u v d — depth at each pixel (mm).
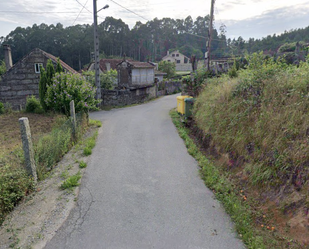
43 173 5797
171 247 3623
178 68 65312
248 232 3842
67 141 7688
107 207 4609
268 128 5520
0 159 5023
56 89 10711
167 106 18094
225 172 5992
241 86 7625
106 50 67750
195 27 80125
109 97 19562
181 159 7051
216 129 7648
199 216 4379
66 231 3922
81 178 5766
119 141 8750
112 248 3582
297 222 3717
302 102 5211
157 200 4898
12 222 4086
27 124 5012
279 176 4539
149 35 78562
